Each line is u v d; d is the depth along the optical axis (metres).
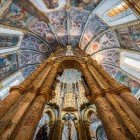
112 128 5.02
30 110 5.93
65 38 17.83
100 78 8.72
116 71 18.11
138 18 12.41
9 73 17.62
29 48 18.28
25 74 18.81
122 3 12.85
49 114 12.43
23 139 4.60
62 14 16.61
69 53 14.27
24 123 5.24
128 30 14.93
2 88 16.73
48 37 17.88
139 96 15.39
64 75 17.59
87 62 11.77
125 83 17.06
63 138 12.56
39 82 8.27
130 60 16.41
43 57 18.62
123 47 16.67
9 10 14.10
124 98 6.36
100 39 17.69
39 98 6.77
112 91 7.01
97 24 17.00
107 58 18.38
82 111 12.77
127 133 4.76
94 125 16.11
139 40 14.54
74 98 15.05
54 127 11.32
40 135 11.37
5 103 6.00
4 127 4.75
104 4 14.60
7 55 17.05
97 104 6.56
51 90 8.06
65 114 12.72
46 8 15.48
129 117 5.19
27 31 16.92
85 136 10.61
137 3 10.68
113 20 15.38
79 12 16.48
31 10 15.36
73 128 12.30
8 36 15.74
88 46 17.67
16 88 7.21
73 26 17.38
